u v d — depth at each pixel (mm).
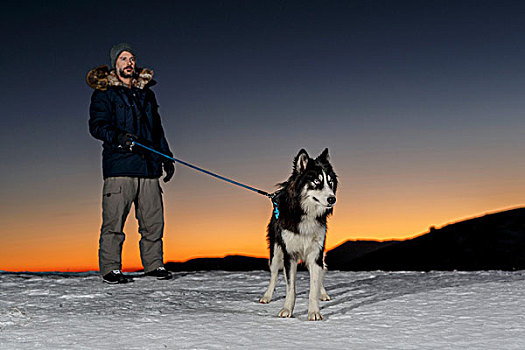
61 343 4324
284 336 4535
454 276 8500
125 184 8359
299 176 5852
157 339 4414
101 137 8086
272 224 6562
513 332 4531
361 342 4324
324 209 5777
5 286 7875
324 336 4539
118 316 5438
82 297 6902
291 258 5797
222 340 4375
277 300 6668
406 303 6047
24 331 4762
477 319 5078
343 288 7605
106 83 8656
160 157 8742
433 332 4641
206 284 8141
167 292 7297
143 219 8758
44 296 6961
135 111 8531
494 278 7984
